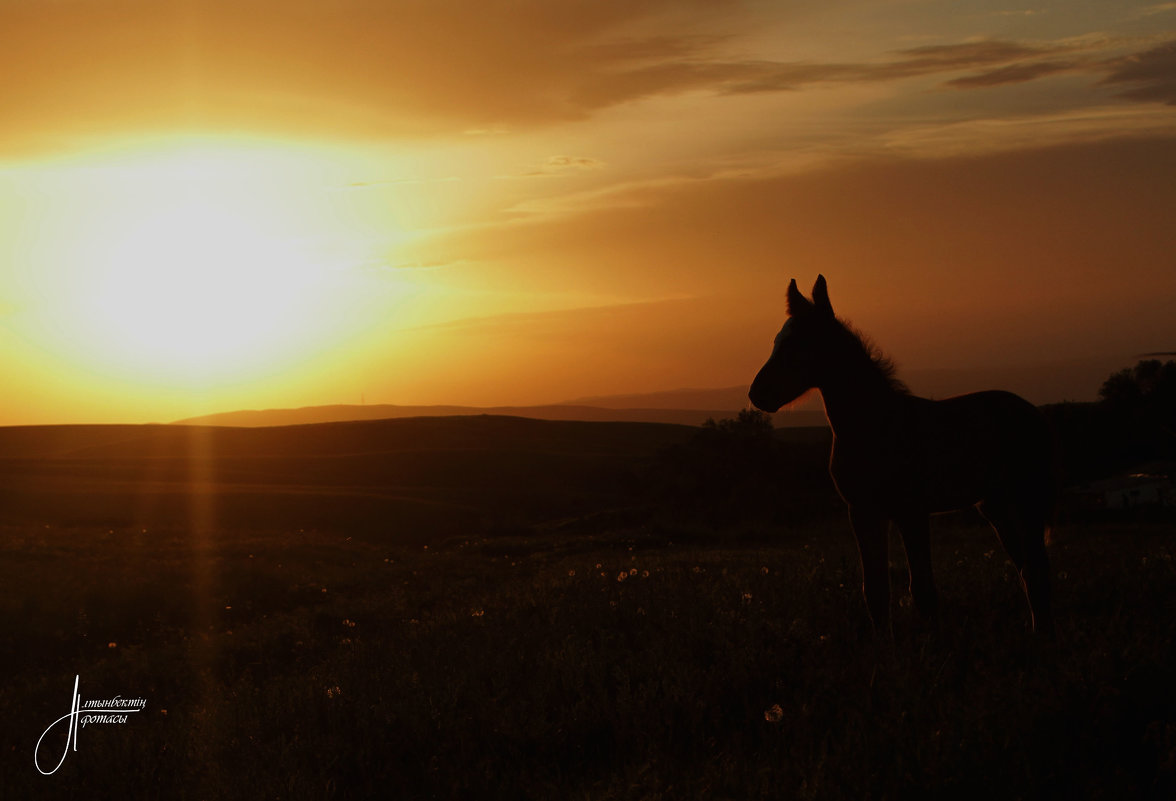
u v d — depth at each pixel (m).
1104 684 5.11
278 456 119.81
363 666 9.05
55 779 6.95
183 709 9.60
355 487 92.00
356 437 138.62
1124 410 53.19
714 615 8.51
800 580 10.30
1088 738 4.61
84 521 55.56
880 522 7.54
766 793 4.33
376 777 5.68
